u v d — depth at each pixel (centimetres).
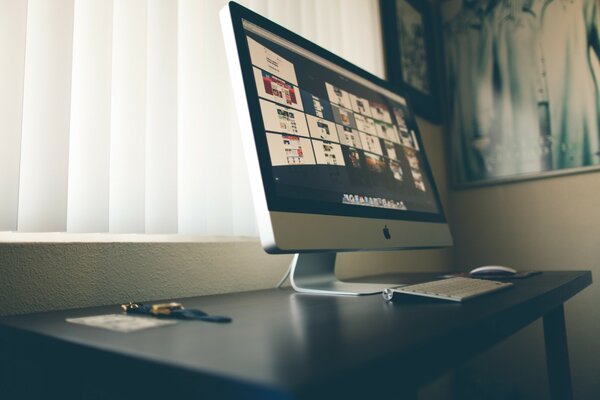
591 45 183
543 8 195
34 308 69
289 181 75
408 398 36
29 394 60
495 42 206
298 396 24
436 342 38
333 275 97
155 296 85
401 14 197
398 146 114
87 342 41
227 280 100
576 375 176
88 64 83
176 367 31
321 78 95
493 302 60
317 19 146
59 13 78
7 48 71
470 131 211
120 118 87
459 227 213
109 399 58
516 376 185
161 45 95
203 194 100
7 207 70
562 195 187
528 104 196
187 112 100
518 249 196
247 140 73
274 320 52
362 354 33
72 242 75
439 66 225
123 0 90
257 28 82
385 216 96
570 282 89
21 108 72
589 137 181
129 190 87
